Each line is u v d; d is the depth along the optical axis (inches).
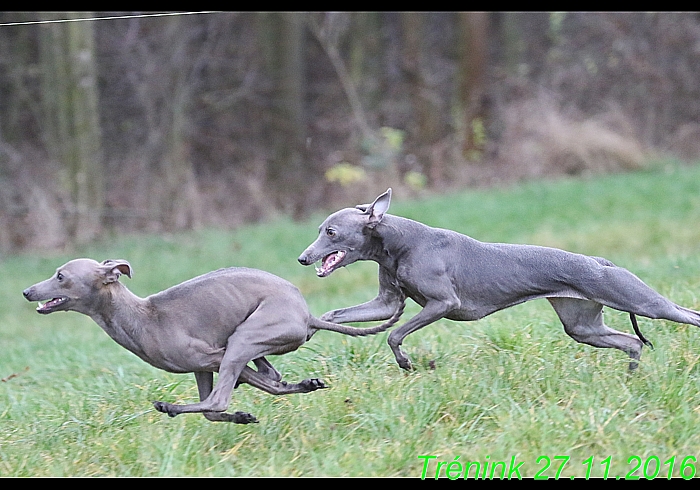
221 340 342.3
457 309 381.1
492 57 1582.2
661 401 350.6
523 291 380.8
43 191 1099.3
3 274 940.0
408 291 383.2
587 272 376.2
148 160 1219.2
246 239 1045.8
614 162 1315.2
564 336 432.1
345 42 1496.1
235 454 340.8
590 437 327.9
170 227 1157.1
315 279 840.3
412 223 382.3
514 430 331.6
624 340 392.5
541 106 1365.7
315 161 1369.3
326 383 399.2
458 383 373.4
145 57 1249.4
